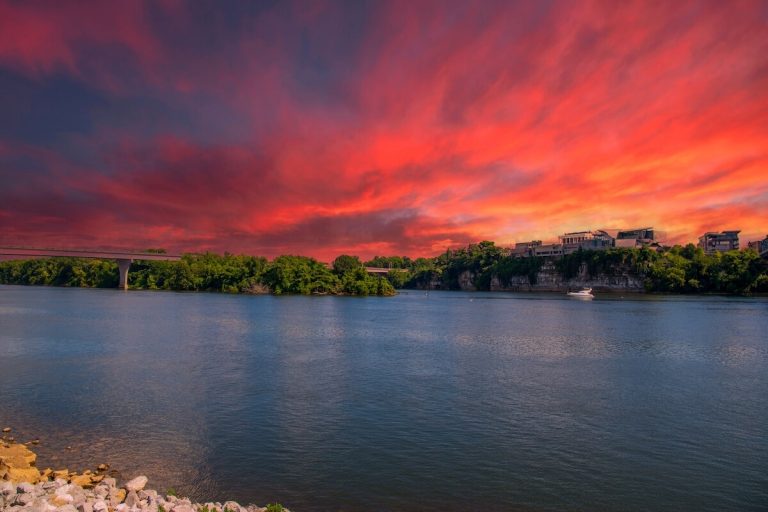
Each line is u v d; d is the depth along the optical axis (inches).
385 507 900.0
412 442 1206.3
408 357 2348.7
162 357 2283.5
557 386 1763.0
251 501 916.6
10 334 3029.0
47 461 1075.3
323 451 1147.3
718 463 1099.9
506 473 1039.6
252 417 1386.6
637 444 1203.9
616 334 3346.5
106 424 1320.1
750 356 2437.3
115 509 743.1
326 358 2303.2
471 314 5177.2
